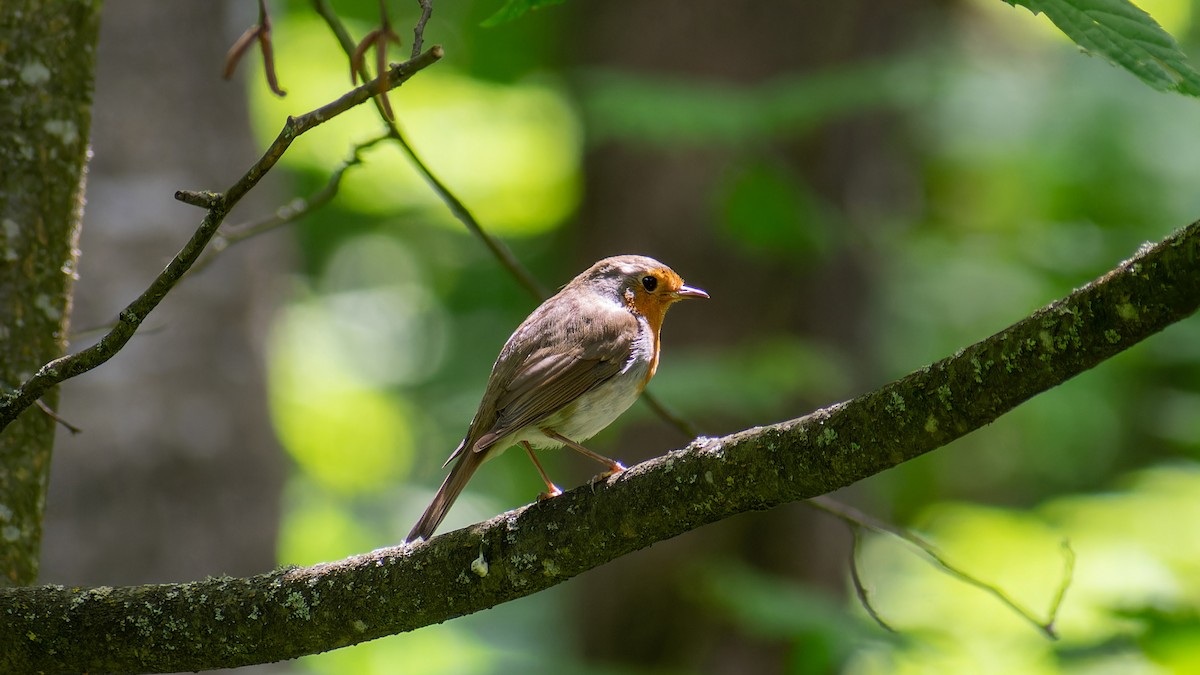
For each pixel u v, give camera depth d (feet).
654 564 41.52
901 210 51.83
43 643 17.29
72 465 35.65
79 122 19.66
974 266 55.31
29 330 19.01
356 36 64.34
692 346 42.63
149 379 36.99
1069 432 56.70
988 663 34.22
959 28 54.49
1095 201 53.36
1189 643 31.07
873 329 46.96
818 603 32.65
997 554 37.96
